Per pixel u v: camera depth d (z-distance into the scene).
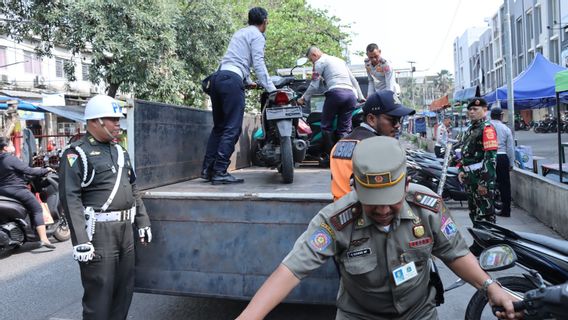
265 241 3.53
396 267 2.00
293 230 3.48
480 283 2.09
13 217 6.75
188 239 3.68
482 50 53.56
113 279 3.56
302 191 3.91
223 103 4.62
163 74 14.89
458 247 2.11
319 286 3.47
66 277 5.91
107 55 13.54
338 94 5.24
